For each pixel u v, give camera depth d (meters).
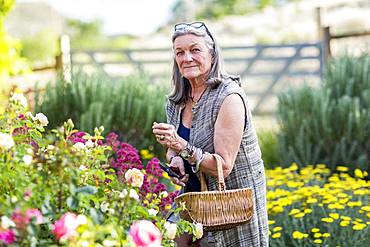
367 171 8.58
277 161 9.20
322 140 8.70
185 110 4.61
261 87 18.20
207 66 4.39
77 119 8.60
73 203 3.31
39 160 3.34
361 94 8.98
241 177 4.42
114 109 8.55
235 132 4.28
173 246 3.76
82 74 9.00
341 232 5.83
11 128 4.05
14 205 3.21
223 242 4.45
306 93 8.97
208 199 4.12
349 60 9.27
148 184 4.79
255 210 4.45
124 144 5.43
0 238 3.03
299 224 6.20
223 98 4.32
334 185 6.63
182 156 4.25
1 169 3.46
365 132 8.56
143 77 9.24
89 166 3.96
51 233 3.39
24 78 10.66
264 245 4.50
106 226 3.20
